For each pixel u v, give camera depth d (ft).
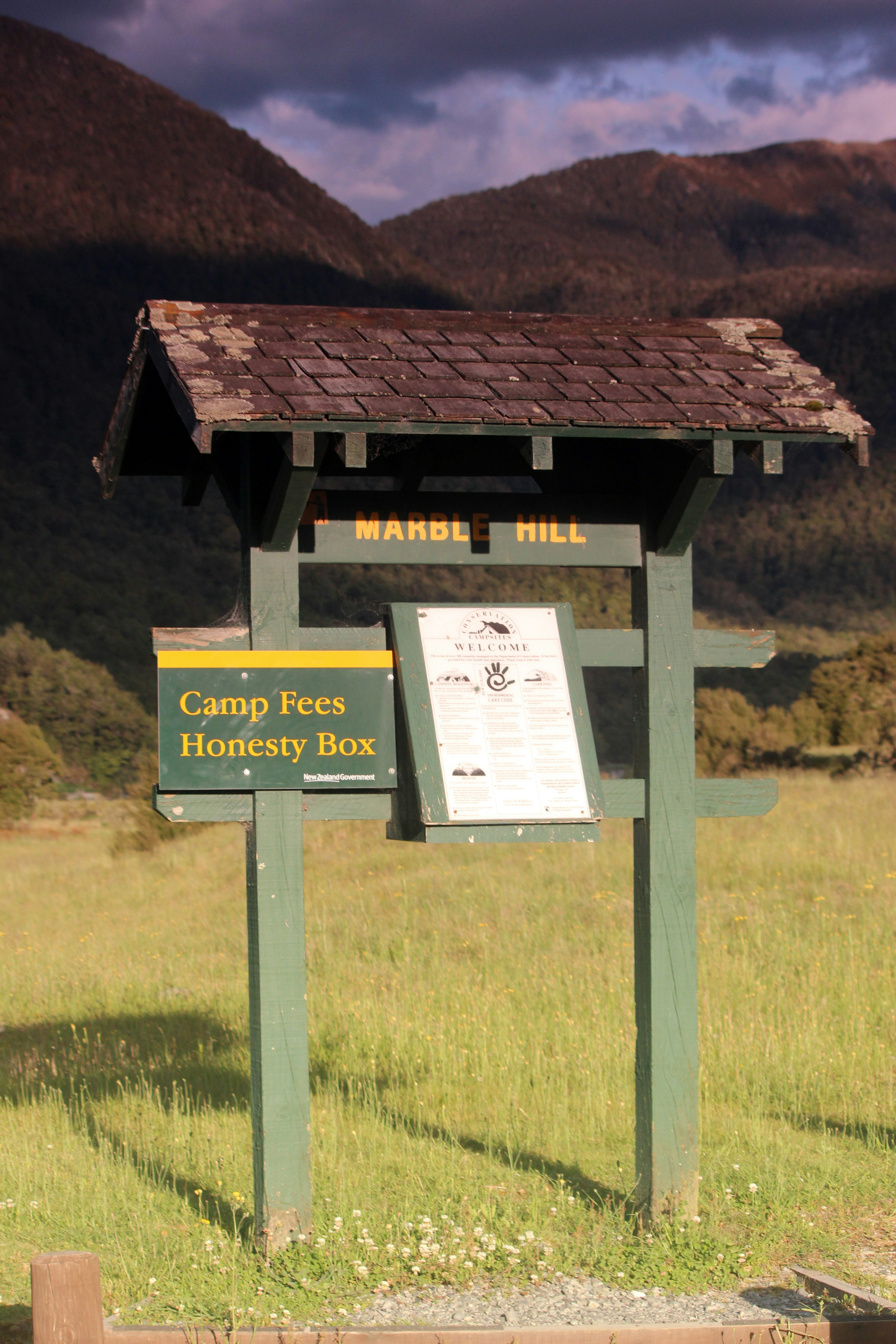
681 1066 15.85
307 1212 14.70
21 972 36.14
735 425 15.02
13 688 227.61
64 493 369.50
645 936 16.05
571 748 15.28
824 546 368.89
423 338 16.12
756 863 39.65
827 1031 24.14
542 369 15.78
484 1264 14.32
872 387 454.81
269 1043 14.64
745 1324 11.93
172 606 312.50
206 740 14.62
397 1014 26.63
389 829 16.08
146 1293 13.62
